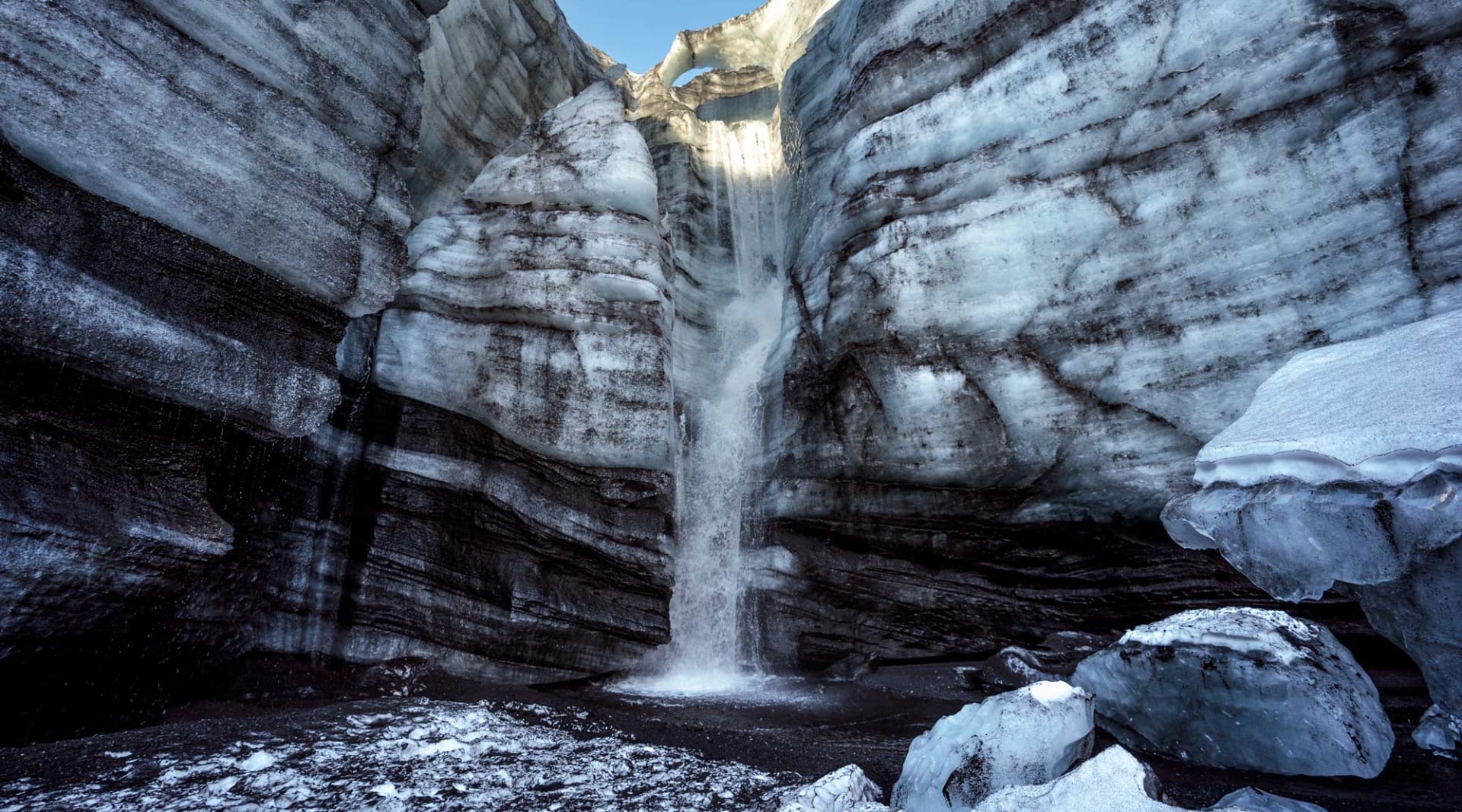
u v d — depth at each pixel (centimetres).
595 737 515
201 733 432
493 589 748
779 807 352
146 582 474
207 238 539
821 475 966
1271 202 717
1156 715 524
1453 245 615
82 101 473
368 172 668
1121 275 792
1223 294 729
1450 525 327
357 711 516
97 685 466
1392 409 376
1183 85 780
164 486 502
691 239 1478
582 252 943
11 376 428
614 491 879
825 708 714
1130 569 762
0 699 409
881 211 974
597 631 812
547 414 859
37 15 455
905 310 911
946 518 869
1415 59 661
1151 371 755
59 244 452
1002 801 303
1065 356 810
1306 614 649
